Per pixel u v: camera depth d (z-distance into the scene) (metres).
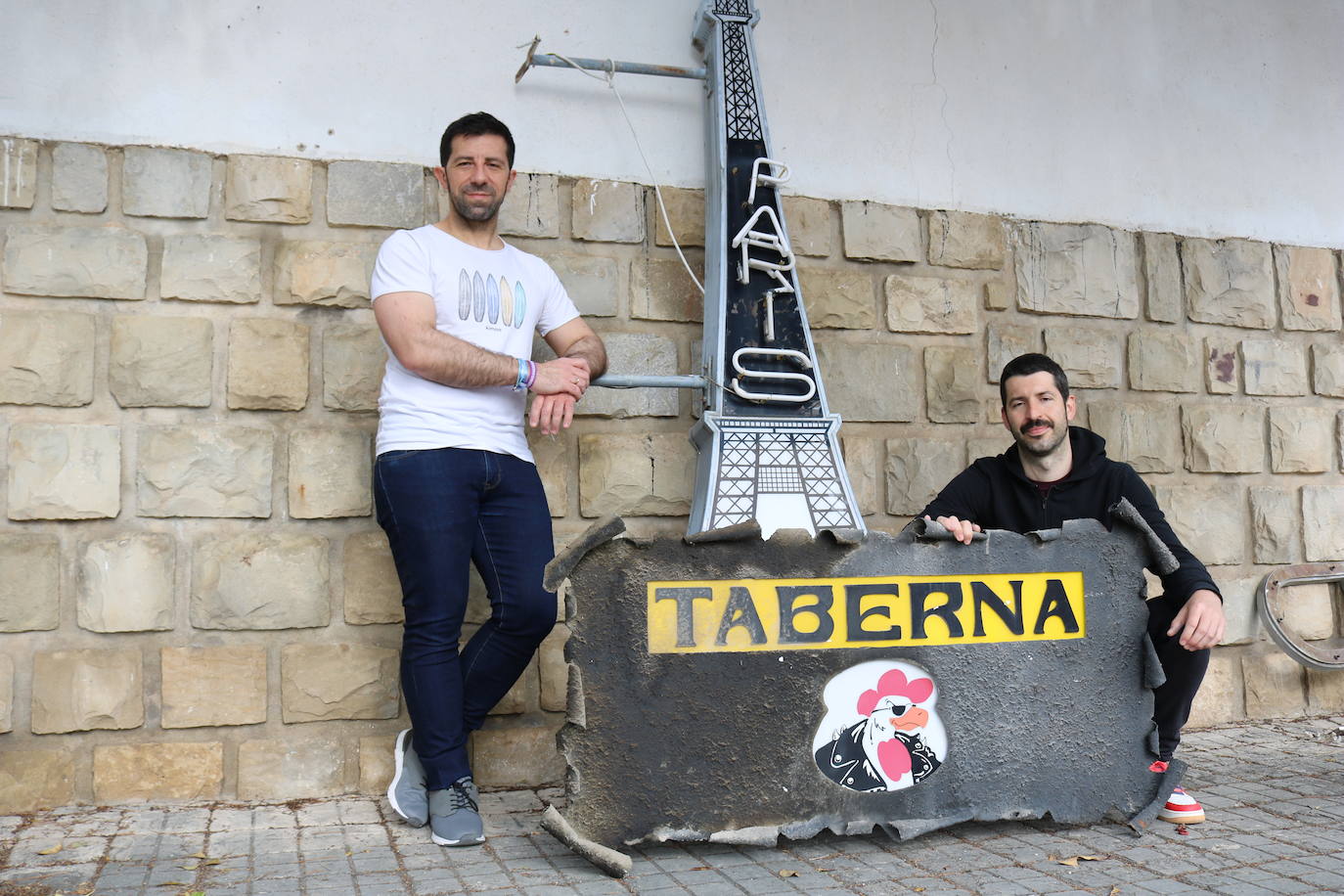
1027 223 4.21
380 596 3.36
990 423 4.07
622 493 3.62
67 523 3.15
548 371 2.99
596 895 2.32
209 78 3.41
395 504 2.86
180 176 3.32
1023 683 2.72
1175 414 4.32
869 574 2.66
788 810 2.56
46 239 3.19
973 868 2.49
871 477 3.89
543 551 3.02
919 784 2.64
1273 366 4.49
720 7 3.76
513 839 2.78
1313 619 4.43
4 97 3.23
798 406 3.47
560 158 3.71
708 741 2.53
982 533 2.73
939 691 2.67
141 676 3.16
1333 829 2.79
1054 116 4.32
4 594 3.08
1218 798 3.10
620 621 2.53
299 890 2.34
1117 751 2.77
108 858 2.59
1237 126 4.59
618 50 3.82
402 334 2.82
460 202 3.02
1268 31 4.69
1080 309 4.23
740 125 3.69
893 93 4.11
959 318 4.07
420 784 2.94
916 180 4.11
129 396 3.22
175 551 3.22
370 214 3.47
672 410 3.71
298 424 3.36
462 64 3.65
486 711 3.07
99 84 3.31
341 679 3.30
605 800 2.48
